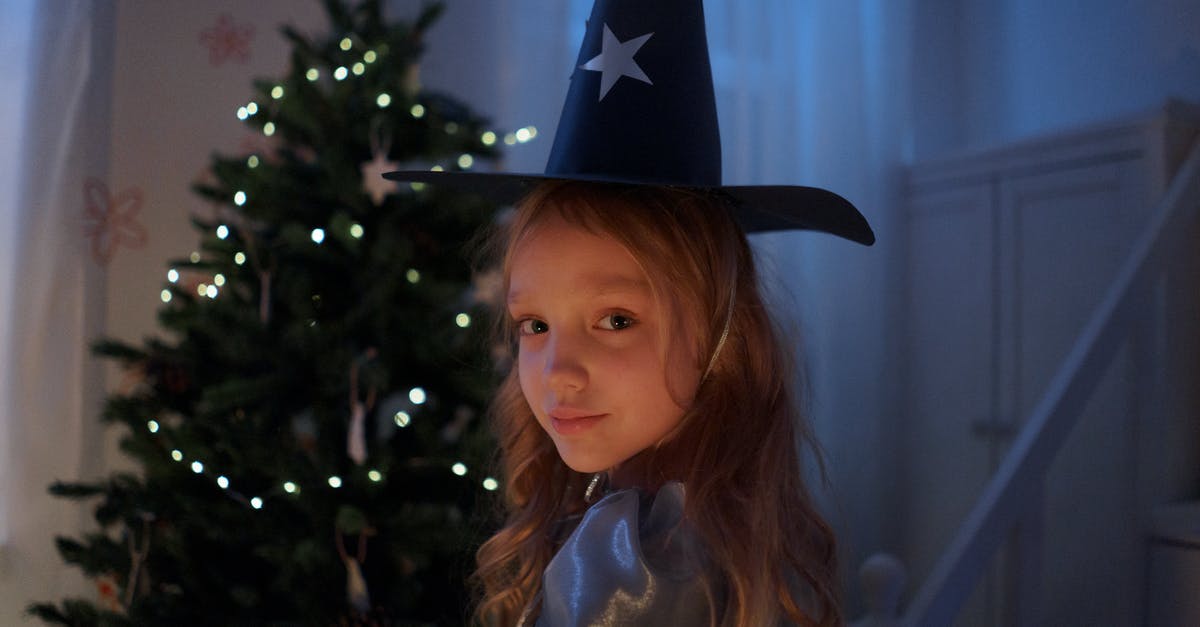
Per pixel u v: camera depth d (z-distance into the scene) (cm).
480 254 145
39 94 190
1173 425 179
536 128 229
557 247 72
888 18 272
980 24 291
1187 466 180
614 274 71
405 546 137
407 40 163
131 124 206
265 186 148
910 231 263
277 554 138
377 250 141
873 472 256
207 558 148
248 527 141
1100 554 189
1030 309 219
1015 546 137
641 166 74
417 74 222
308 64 160
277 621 145
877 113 268
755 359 78
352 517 131
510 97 227
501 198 98
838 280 259
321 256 146
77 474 189
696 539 65
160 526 148
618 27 78
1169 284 180
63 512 186
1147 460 180
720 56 253
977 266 236
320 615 136
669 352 71
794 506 78
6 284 186
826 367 256
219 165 152
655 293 71
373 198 151
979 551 129
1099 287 200
